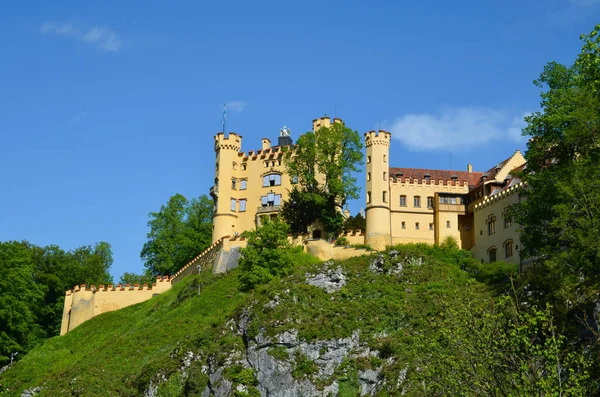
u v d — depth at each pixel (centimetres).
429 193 11906
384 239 11506
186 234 14100
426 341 5759
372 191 11712
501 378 5150
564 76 7975
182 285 11744
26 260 12212
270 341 8688
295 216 11950
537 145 7969
